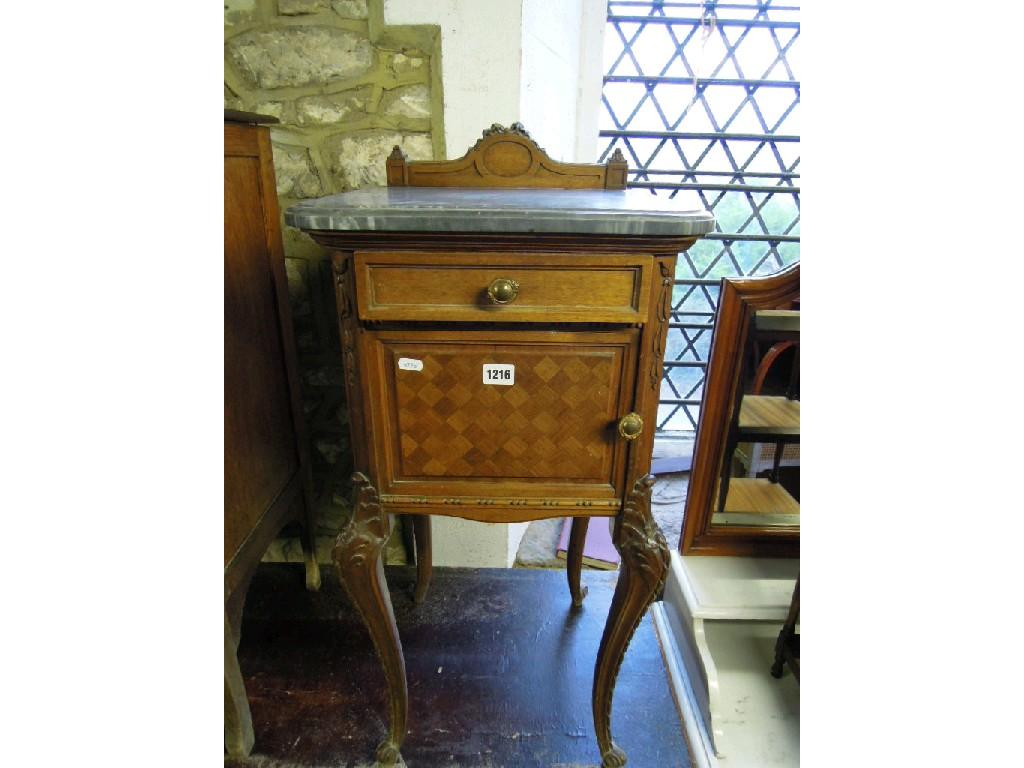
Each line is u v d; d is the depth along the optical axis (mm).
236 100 1094
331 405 1286
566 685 1041
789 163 1754
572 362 698
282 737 941
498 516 776
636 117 1718
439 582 1305
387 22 1034
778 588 1067
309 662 1085
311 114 1104
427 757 909
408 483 766
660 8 1612
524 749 925
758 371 1054
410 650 1109
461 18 1024
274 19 1041
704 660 960
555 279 658
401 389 717
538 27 1146
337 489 1344
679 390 2006
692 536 1147
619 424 704
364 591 793
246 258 937
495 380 708
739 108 1706
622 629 802
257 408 983
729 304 1014
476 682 1043
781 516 1136
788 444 1096
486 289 662
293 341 1096
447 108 1086
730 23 1625
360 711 988
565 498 764
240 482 926
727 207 1804
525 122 1140
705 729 948
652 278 656
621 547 770
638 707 1009
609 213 615
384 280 666
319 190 1149
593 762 908
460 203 684
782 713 987
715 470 1104
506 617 1200
